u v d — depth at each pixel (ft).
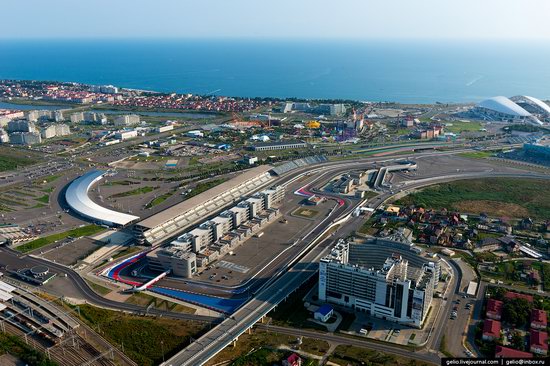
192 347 648.79
